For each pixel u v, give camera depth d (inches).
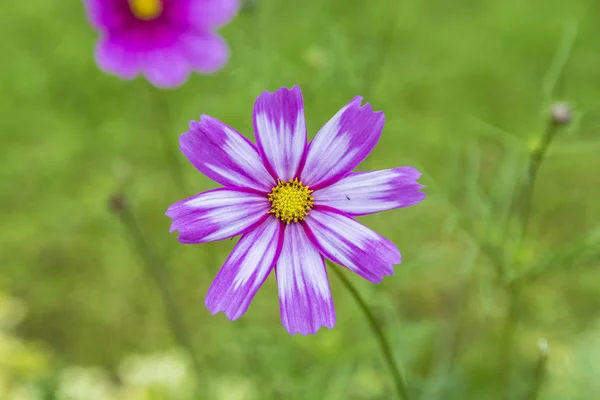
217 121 15.6
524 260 18.6
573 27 19.2
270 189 15.7
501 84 31.8
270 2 28.2
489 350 22.6
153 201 27.4
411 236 23.8
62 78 30.7
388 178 15.6
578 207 27.0
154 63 22.3
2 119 30.1
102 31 22.2
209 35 22.4
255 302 22.6
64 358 25.0
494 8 35.3
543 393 21.6
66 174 29.0
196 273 25.6
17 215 27.9
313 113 20.8
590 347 22.0
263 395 21.8
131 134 28.5
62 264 27.1
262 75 20.9
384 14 28.2
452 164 22.0
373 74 21.1
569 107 17.4
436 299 25.1
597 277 23.3
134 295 25.8
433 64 31.6
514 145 19.3
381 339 16.2
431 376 22.3
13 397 22.1
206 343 24.1
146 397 22.6
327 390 20.5
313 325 15.3
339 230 15.5
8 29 32.8
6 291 25.9
